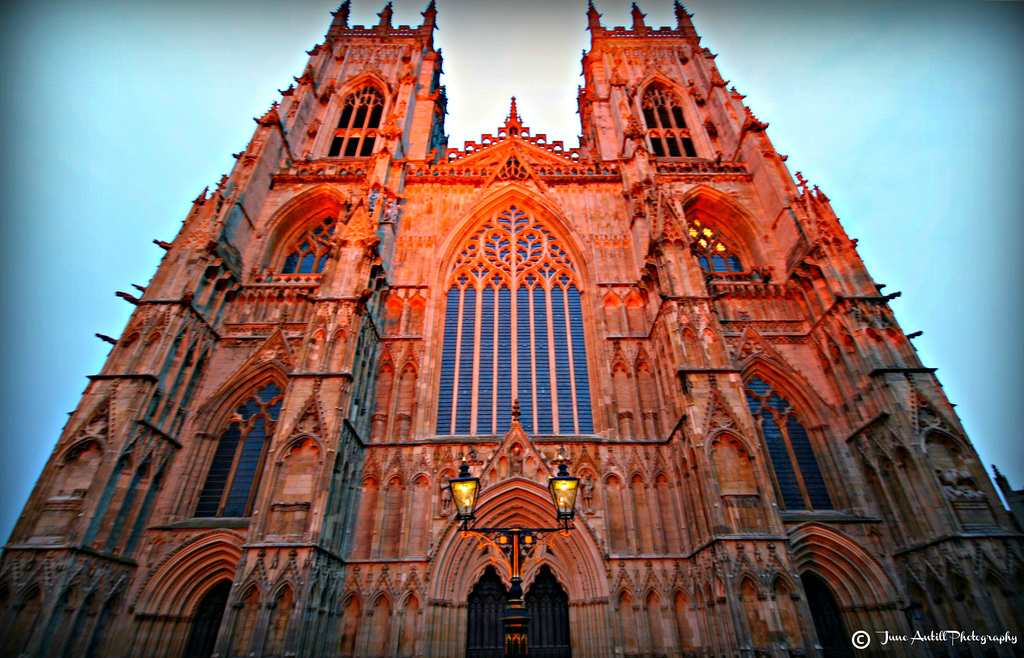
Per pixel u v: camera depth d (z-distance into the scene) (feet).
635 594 90.43
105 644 82.84
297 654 73.36
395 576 91.30
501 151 166.81
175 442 102.22
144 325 102.94
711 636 84.07
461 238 142.82
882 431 97.71
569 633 90.74
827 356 114.21
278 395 114.21
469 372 120.26
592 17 236.02
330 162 171.01
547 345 124.77
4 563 77.15
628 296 127.44
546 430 111.96
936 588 84.48
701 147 180.34
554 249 143.33
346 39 227.61
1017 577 78.43
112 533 86.07
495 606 94.17
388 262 130.21
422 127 183.42
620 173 154.71
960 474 88.12
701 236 151.12
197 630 89.92
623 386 114.42
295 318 123.03
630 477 102.01
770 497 85.40
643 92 204.13
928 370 99.14
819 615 91.61
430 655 85.71
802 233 126.72
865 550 93.30
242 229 135.33
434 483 101.04
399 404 111.96
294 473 88.43
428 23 238.48
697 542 90.63
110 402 92.53
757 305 126.93
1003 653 73.97
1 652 71.15
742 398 95.04
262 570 79.00
